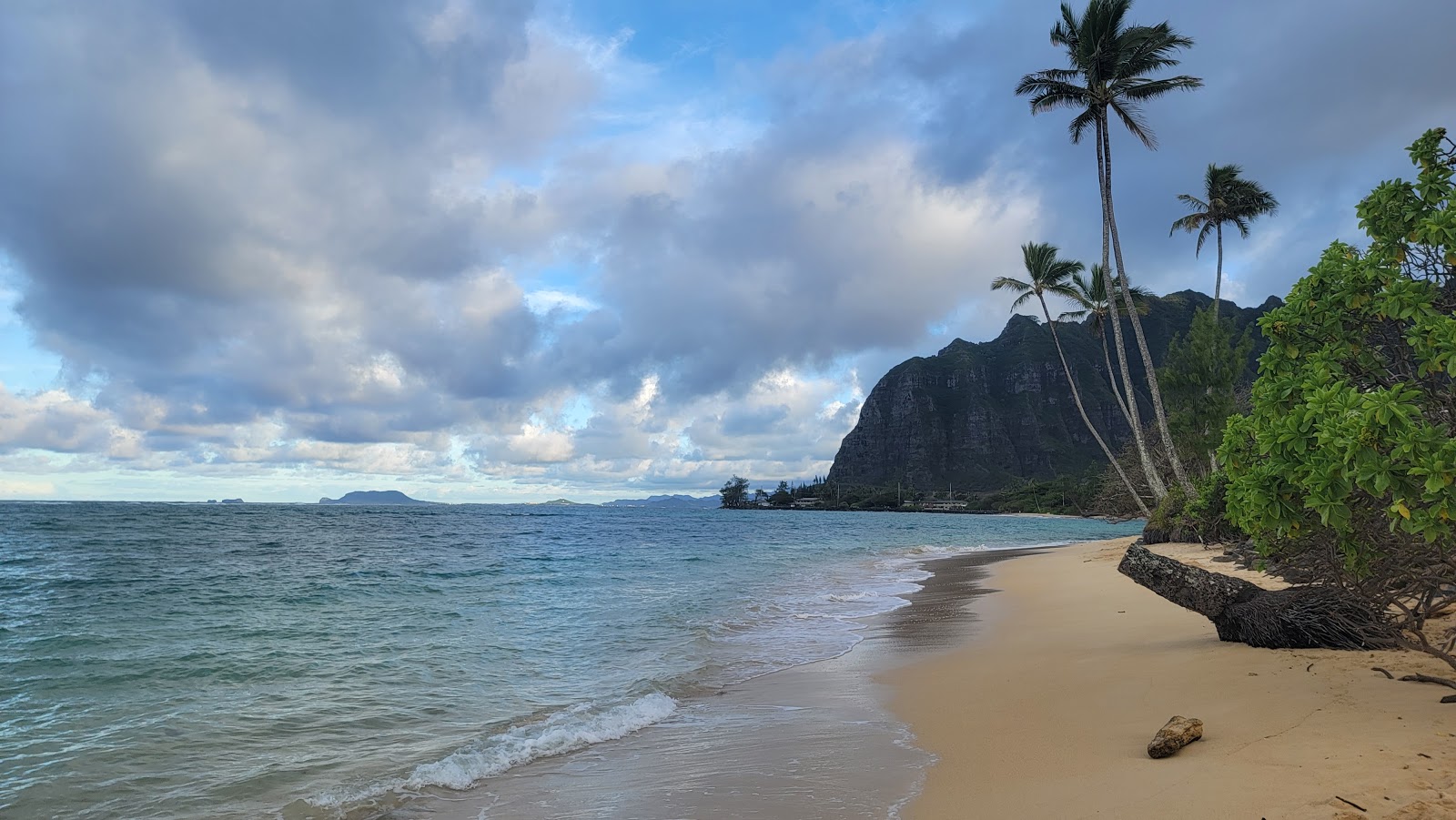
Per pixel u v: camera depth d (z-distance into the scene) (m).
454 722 6.99
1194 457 30.86
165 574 21.12
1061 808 3.93
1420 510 3.63
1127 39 27.47
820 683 8.30
